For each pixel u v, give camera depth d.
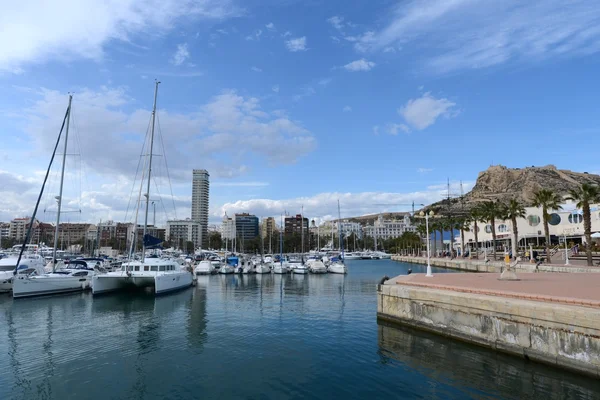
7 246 134.75
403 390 11.97
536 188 177.12
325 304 29.84
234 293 37.72
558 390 11.48
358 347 16.89
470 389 11.88
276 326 21.48
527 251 71.44
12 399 11.76
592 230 77.00
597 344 11.66
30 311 27.20
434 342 17.12
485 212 71.19
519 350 13.94
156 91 41.41
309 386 12.48
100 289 33.75
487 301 15.30
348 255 154.00
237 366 14.61
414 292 19.62
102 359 15.67
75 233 151.50
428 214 30.81
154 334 19.98
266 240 159.50
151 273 35.00
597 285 19.06
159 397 11.81
